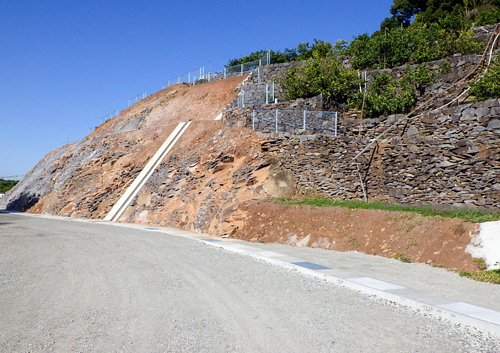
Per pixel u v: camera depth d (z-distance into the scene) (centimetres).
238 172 2370
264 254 1457
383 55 2955
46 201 4284
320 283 1056
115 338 659
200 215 2295
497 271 1058
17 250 1648
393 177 2009
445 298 856
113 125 5331
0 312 809
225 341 643
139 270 1219
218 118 3666
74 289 990
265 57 4828
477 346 620
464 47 2608
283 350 604
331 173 2159
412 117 2105
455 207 1630
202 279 1095
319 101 2489
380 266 1234
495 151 1675
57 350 611
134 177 3409
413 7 5025
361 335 667
